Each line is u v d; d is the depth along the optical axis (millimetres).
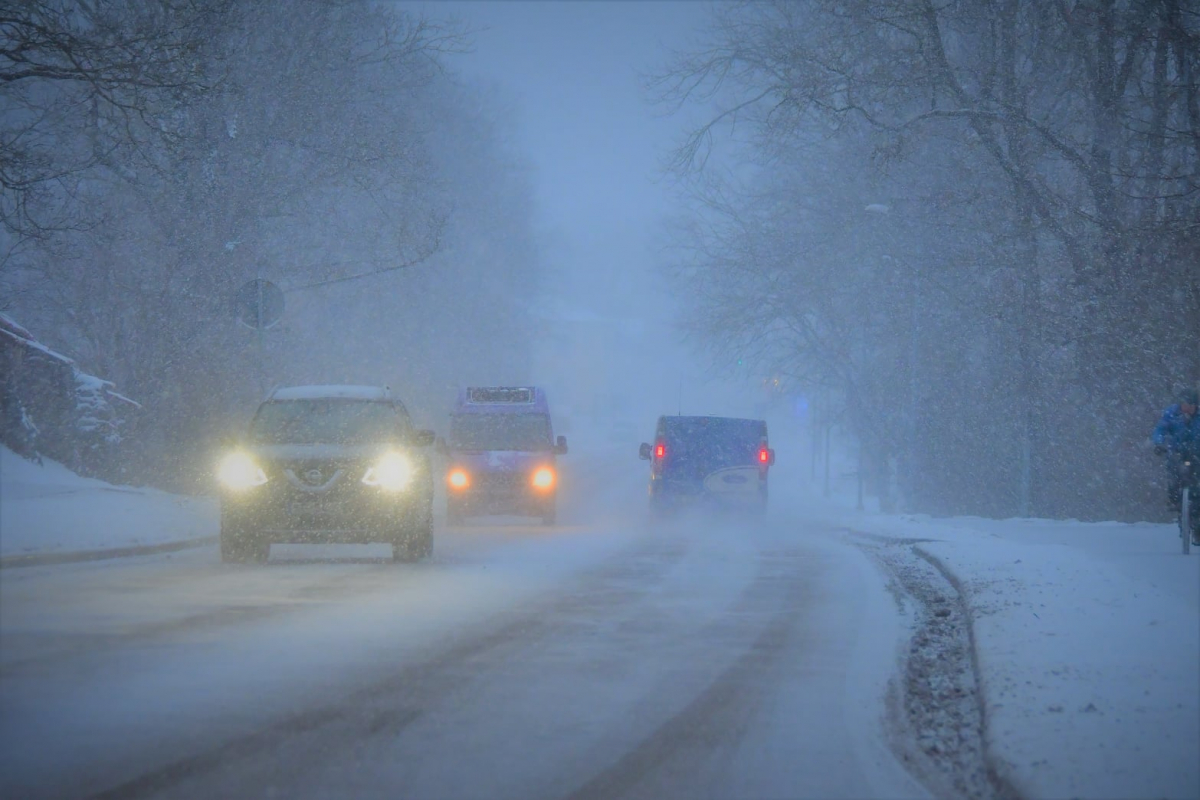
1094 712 13625
